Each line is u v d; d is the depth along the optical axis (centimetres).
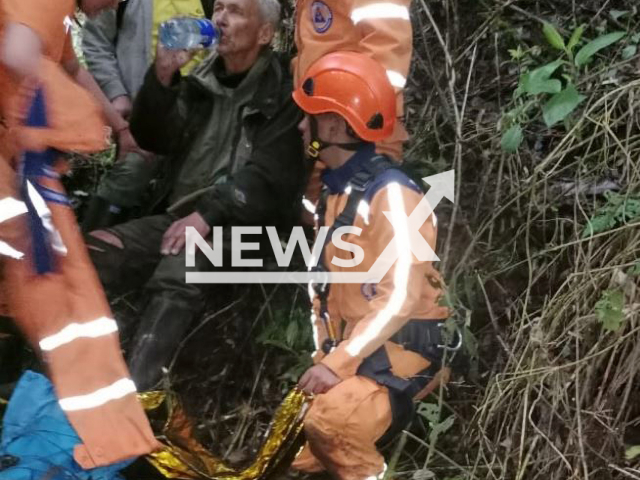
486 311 310
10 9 244
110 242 331
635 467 257
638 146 298
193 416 323
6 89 257
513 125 299
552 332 267
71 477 251
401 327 266
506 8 349
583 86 314
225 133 329
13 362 327
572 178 311
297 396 285
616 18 335
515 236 304
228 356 338
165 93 324
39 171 261
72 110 263
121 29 364
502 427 268
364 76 271
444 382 284
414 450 299
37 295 259
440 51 349
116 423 258
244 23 316
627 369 260
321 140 276
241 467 300
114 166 363
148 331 313
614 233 274
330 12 300
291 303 343
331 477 291
